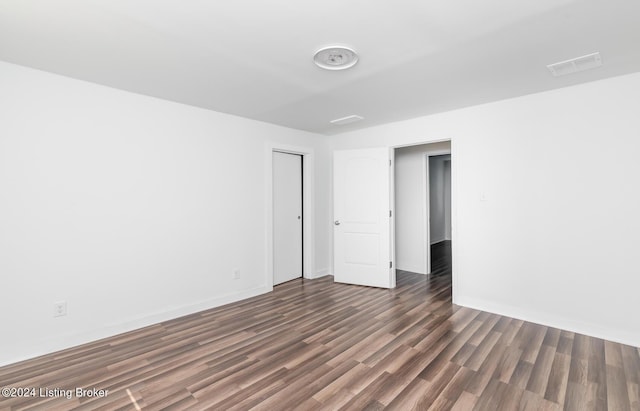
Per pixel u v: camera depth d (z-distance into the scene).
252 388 2.05
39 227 2.55
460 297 3.66
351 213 4.61
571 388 2.03
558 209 3.01
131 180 3.05
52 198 2.61
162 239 3.26
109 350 2.59
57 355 2.52
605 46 2.16
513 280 3.28
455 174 3.67
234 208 3.88
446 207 8.71
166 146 3.29
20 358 2.44
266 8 1.70
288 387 2.06
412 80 2.74
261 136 4.19
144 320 3.10
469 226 3.58
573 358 2.41
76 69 2.52
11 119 2.43
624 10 1.73
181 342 2.73
